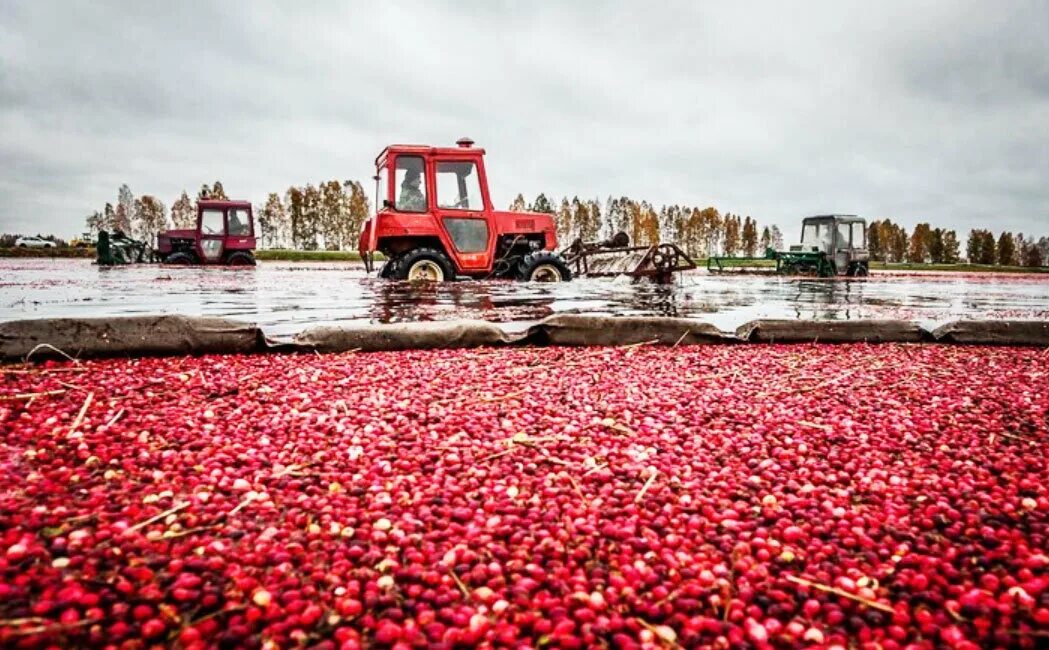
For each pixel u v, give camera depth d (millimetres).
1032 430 2963
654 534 1942
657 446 2707
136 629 1386
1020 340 5871
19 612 1397
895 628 1503
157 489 2121
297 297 8867
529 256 12922
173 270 19344
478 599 1583
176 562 1649
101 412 2867
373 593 1576
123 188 81625
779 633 1502
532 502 2146
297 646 1379
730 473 2443
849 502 2213
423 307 7676
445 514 2039
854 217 24219
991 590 1671
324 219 66125
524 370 4109
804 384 3867
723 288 14031
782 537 1951
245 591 1564
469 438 2744
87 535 1767
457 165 12586
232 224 23750
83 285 11281
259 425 2801
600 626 1474
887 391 3693
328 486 2238
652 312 7512
